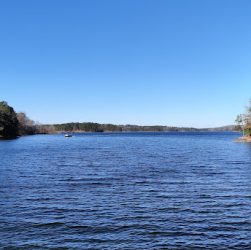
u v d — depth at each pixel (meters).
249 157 72.25
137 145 128.75
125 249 18.05
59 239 19.44
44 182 38.62
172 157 73.25
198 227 21.58
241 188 34.59
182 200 29.08
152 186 35.97
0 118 179.88
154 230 21.02
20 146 116.94
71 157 73.56
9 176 43.53
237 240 19.31
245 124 142.38
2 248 18.09
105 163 60.38
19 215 24.16
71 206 26.88
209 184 37.19
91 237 19.78
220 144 129.75
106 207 26.62
